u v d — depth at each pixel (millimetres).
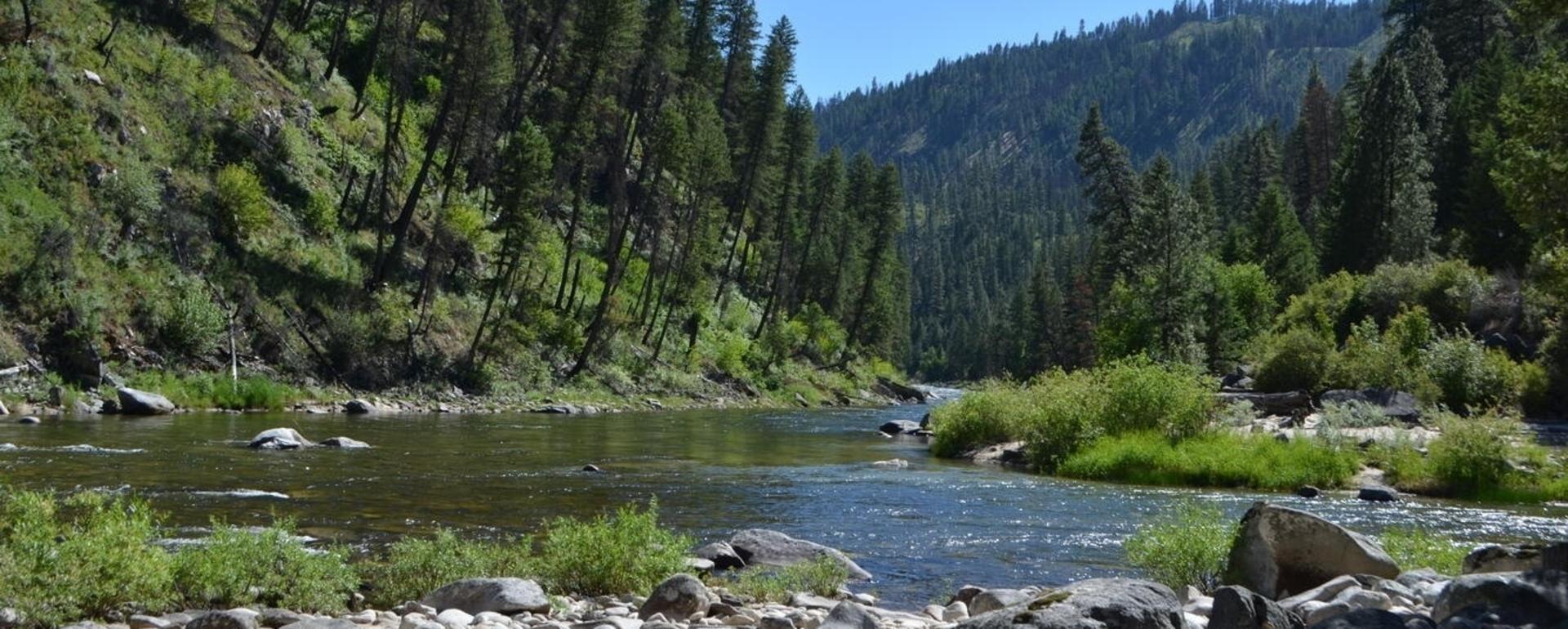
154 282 36844
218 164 43250
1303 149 90312
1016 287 192125
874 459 28359
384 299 46344
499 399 47250
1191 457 23859
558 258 61688
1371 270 60250
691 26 81938
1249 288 55594
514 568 11242
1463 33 77125
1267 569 10953
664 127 62969
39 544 8297
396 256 47875
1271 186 67688
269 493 17141
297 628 7832
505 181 49844
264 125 47375
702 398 61281
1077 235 190375
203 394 35656
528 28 73750
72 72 38781
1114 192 63719
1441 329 44906
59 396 31266
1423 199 58281
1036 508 18812
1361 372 39500
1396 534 14156
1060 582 12562
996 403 30797
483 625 8523
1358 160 63312
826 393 76062
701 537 15266
